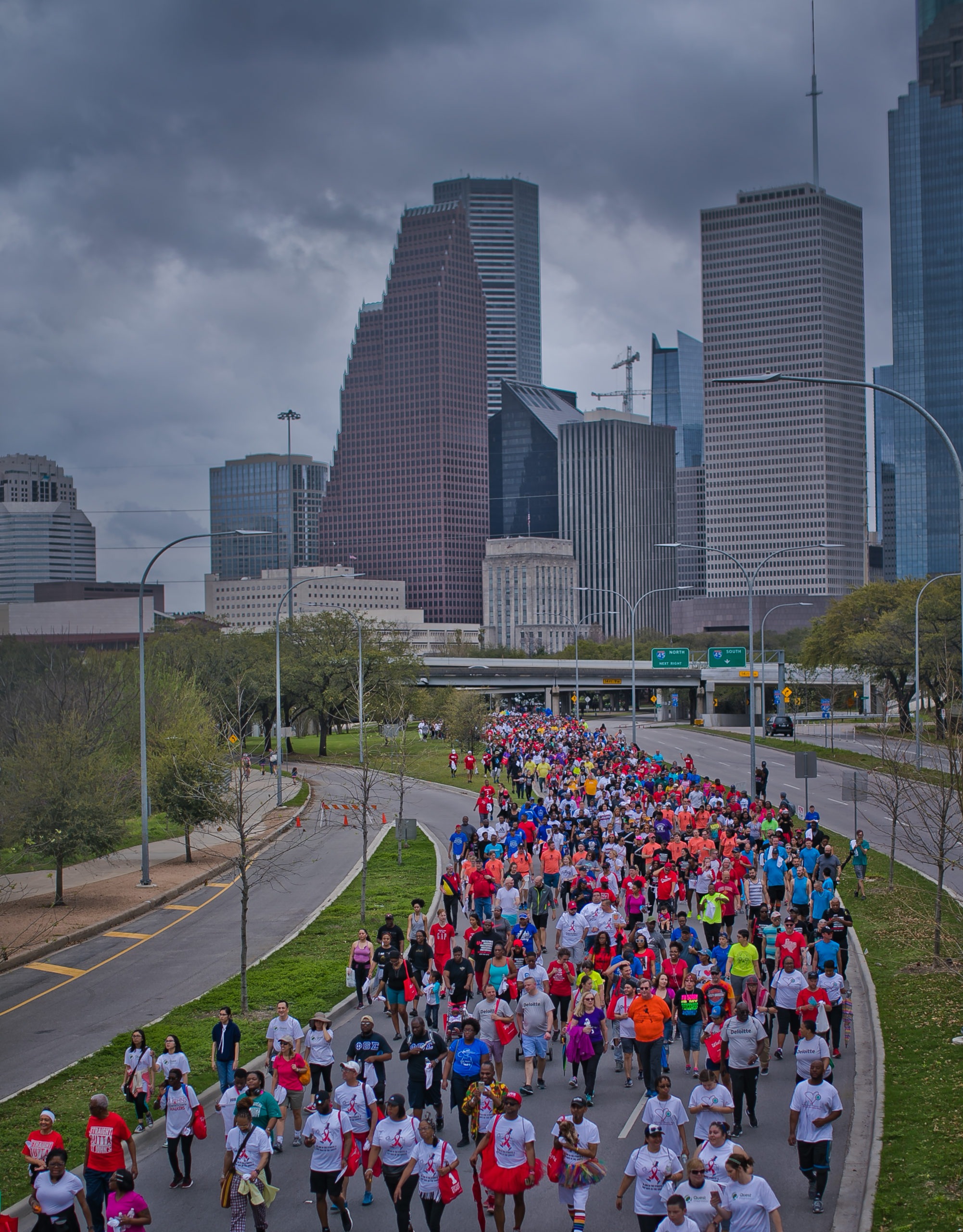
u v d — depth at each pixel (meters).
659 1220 13.09
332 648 104.12
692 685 154.00
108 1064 21.67
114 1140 14.80
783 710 111.38
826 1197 14.98
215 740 51.12
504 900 26.81
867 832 47.44
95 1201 14.70
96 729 53.56
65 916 35.94
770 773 74.06
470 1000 24.20
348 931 33.12
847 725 122.56
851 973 26.53
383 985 25.97
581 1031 18.33
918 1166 15.19
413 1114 15.81
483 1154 14.17
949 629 88.75
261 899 39.78
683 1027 19.94
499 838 35.69
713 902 26.31
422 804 66.69
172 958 30.95
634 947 21.47
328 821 59.81
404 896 38.38
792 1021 20.33
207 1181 16.69
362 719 63.53
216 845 52.97
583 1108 13.70
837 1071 19.95
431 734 116.50
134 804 48.44
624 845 34.94
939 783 32.28
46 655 78.94
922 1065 19.17
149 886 41.91
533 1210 15.47
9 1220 15.63
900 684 96.62
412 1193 14.12
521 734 92.75
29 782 38.97
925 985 24.17
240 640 104.25
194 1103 16.53
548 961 27.14
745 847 33.12
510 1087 19.62
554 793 49.72
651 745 100.25
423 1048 17.03
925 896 33.59
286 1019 18.70
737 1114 17.22
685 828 37.97
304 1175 16.64
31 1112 19.17
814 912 26.08
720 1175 13.00
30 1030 24.66
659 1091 14.40
